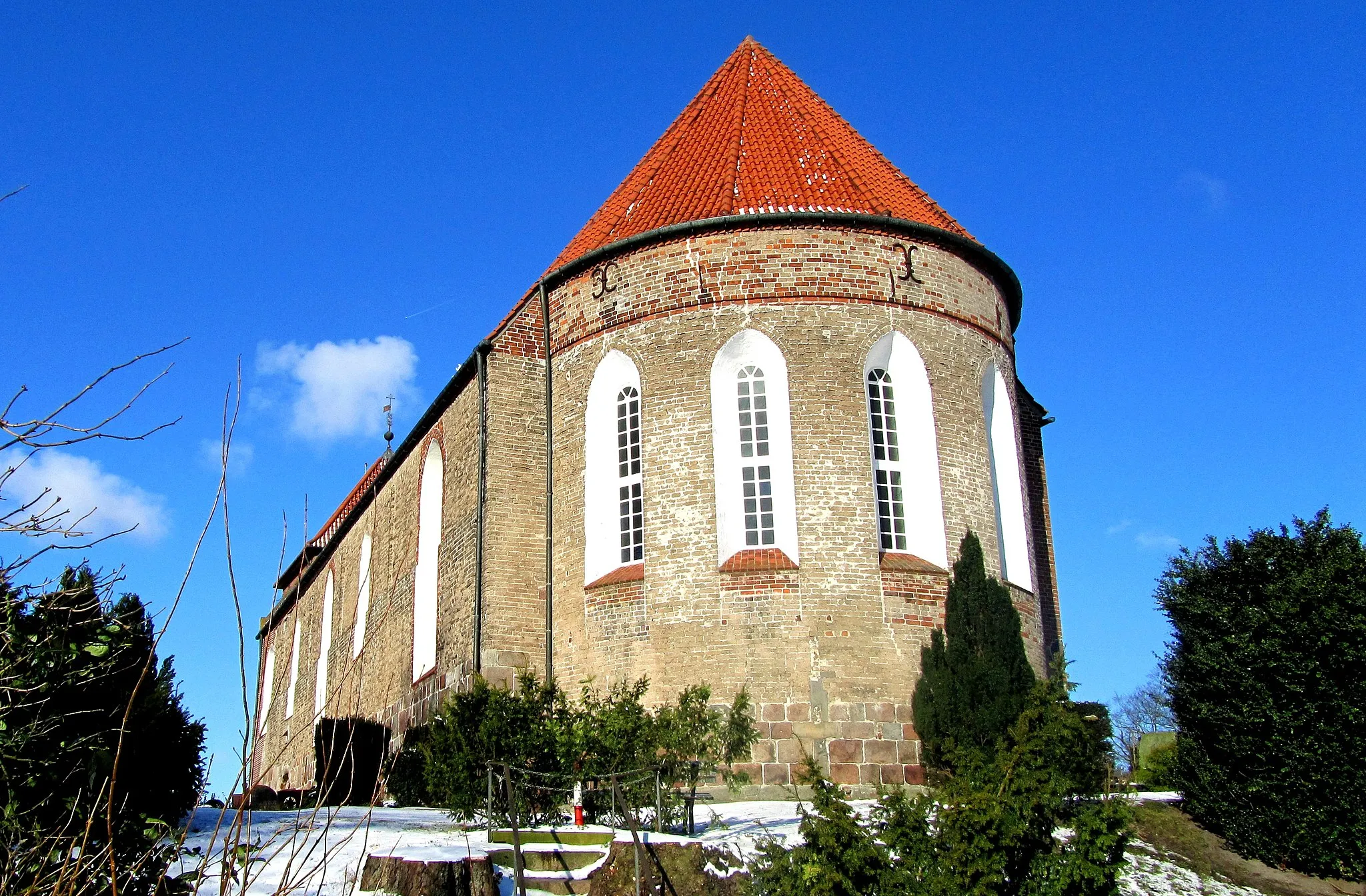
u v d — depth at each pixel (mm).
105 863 8883
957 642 25438
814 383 27203
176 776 14961
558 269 30562
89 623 10617
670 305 28219
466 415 31406
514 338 30609
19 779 9562
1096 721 20891
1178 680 23109
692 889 16203
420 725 31469
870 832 15086
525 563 29156
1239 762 21703
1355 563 21469
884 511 27312
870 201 29344
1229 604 22484
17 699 9773
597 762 19469
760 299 27734
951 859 14586
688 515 26719
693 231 28375
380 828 20203
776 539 26656
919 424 27812
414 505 36188
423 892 14258
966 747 23438
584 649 27484
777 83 34000
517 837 13227
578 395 29438
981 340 29406
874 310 27953
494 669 27984
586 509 28453
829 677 25312
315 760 34844
